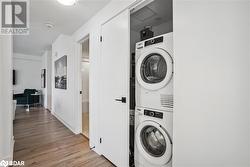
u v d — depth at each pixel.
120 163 1.65
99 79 2.08
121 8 1.64
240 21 0.80
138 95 1.59
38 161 1.81
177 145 1.06
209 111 0.90
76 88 2.90
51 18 2.35
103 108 1.99
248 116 0.77
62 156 1.96
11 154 1.71
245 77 0.78
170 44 1.32
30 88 6.54
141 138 1.55
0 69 1.50
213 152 0.89
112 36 1.82
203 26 0.93
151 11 2.05
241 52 0.79
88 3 1.88
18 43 4.40
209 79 0.90
